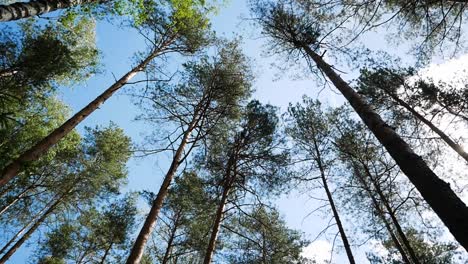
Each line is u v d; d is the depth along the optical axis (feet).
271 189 41.32
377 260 43.24
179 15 34.58
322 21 32.73
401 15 28.91
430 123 42.04
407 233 45.24
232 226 46.16
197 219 44.55
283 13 35.60
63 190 53.26
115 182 59.26
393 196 41.29
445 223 11.64
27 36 37.29
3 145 36.06
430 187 12.64
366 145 40.75
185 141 35.86
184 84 41.73
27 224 52.70
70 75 43.75
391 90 43.75
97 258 55.67
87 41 47.39
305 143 46.98
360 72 45.27
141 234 25.08
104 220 53.93
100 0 28.89
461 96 40.32
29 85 36.11
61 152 52.90
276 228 49.52
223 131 41.65
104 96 34.86
